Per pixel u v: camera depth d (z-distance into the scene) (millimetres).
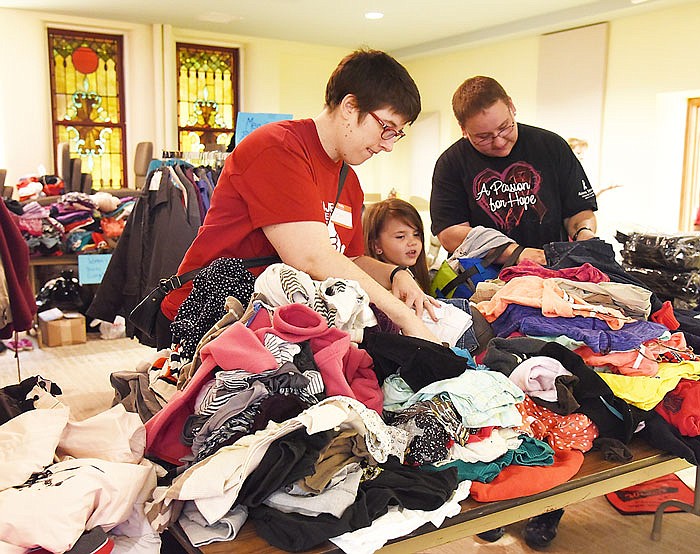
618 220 7379
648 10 6844
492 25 8352
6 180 8617
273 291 1547
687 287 2422
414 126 10281
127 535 1380
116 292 3967
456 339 1904
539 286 2010
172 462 1541
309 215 1724
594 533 2678
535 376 1729
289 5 7648
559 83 7938
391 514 1366
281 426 1312
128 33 9148
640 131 7102
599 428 1784
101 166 9406
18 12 8383
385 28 8688
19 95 8570
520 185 2779
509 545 2600
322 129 1801
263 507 1334
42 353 5453
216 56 9914
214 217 1839
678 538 2641
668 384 1833
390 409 1612
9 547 1145
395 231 2473
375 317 1827
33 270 5719
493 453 1555
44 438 1413
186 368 1564
